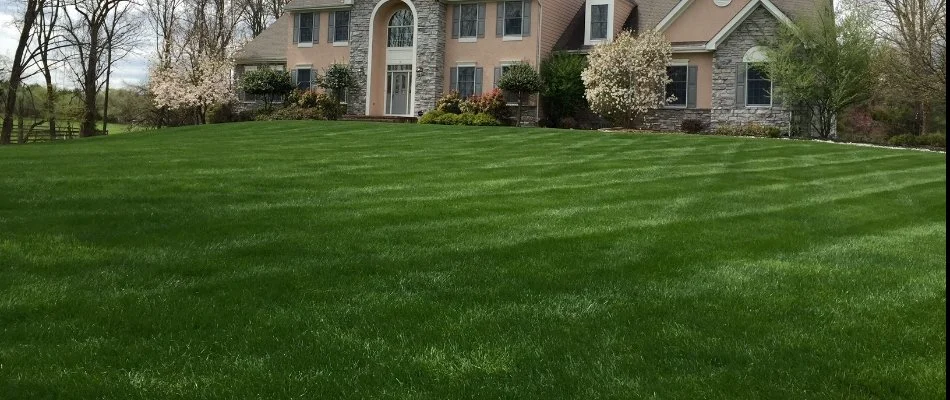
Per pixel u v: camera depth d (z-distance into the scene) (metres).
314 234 6.16
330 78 29.19
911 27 25.42
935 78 22.33
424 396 2.84
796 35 21.66
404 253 5.46
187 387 2.89
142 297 4.15
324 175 10.51
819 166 12.82
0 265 4.88
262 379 2.98
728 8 24.19
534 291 4.42
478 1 27.78
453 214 7.31
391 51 29.59
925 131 27.45
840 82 21.20
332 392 2.86
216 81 32.25
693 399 2.82
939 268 5.25
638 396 2.84
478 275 4.80
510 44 27.36
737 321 3.85
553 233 6.37
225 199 8.17
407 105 29.52
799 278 4.86
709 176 11.03
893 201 8.95
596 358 3.26
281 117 28.36
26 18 30.55
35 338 3.45
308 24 31.45
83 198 8.05
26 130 34.53
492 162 12.47
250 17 44.75
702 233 6.52
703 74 24.62
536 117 26.48
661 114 25.27
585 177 10.63
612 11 26.38
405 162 12.34
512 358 3.25
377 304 4.09
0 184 9.08
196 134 19.83
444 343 3.44
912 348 3.44
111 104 42.69
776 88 22.11
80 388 2.85
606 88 22.98
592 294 4.37
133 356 3.22
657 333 3.61
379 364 3.16
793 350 3.39
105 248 5.49
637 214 7.52
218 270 4.86
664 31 25.14
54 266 4.88
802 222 7.30
